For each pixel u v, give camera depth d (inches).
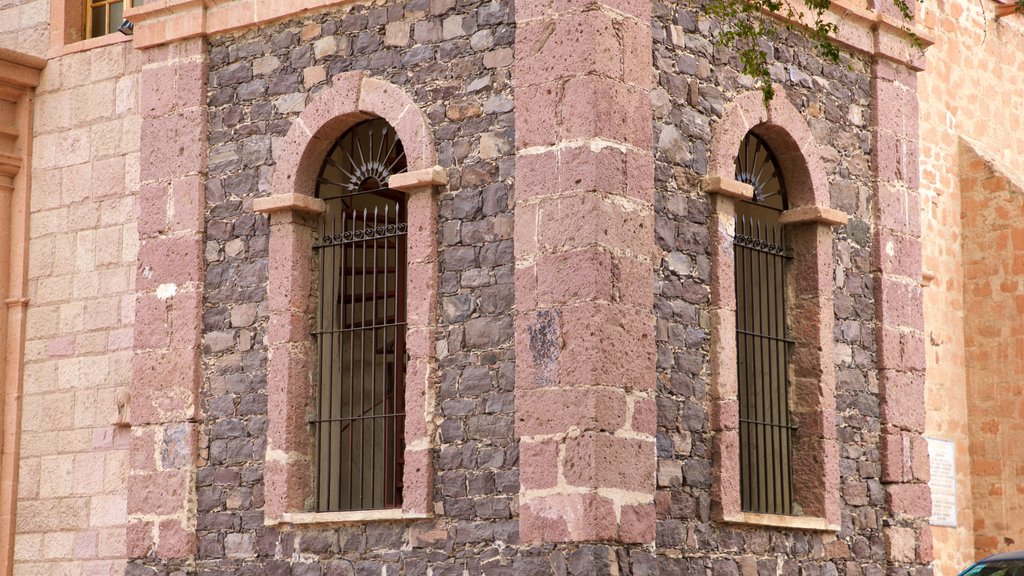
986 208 807.1
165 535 570.9
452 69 540.7
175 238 588.7
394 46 555.2
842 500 580.1
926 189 791.1
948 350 792.9
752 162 592.4
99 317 628.4
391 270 629.0
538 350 501.7
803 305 582.9
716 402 535.5
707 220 547.8
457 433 519.5
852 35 620.1
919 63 644.7
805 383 577.0
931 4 814.5
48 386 637.3
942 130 809.5
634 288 508.1
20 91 660.7
